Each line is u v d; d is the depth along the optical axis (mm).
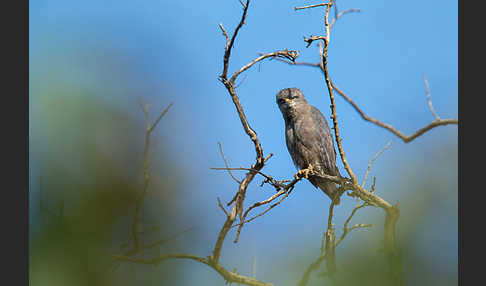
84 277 6668
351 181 10438
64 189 7500
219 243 9211
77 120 8750
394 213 7934
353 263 7246
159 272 8273
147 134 8766
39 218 6844
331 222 9523
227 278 9055
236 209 10422
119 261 7395
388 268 7121
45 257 6551
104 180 8094
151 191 8883
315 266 8086
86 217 7207
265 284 8953
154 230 8609
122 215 7855
